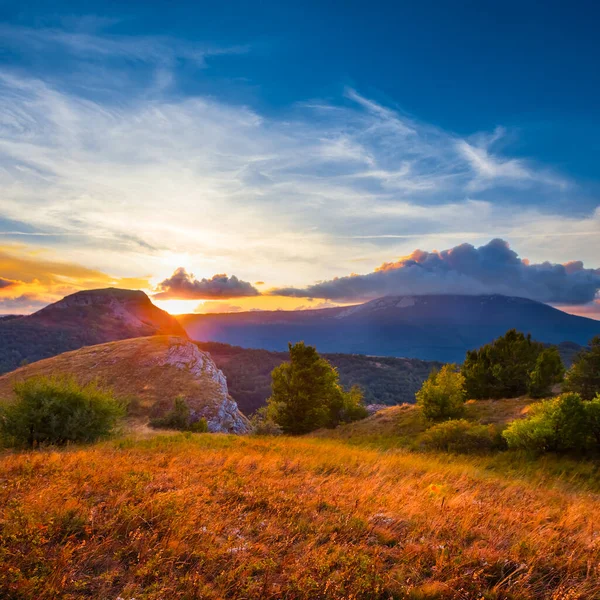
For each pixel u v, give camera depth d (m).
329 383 32.78
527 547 5.46
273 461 10.77
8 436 15.85
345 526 5.87
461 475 10.73
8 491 6.77
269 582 4.38
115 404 19.06
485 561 5.05
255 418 35.56
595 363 22.36
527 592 4.48
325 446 16.81
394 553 5.25
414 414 28.00
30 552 4.57
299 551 5.14
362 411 37.88
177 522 5.59
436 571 4.79
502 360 30.00
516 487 9.91
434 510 6.86
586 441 14.99
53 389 17.50
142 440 17.55
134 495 6.69
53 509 5.79
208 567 4.67
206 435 21.62
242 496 7.14
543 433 15.39
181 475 8.41
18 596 3.93
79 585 4.10
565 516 6.99
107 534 5.33
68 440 16.08
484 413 24.59
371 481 8.82
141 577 4.38
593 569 4.93
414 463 12.34
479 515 6.60
